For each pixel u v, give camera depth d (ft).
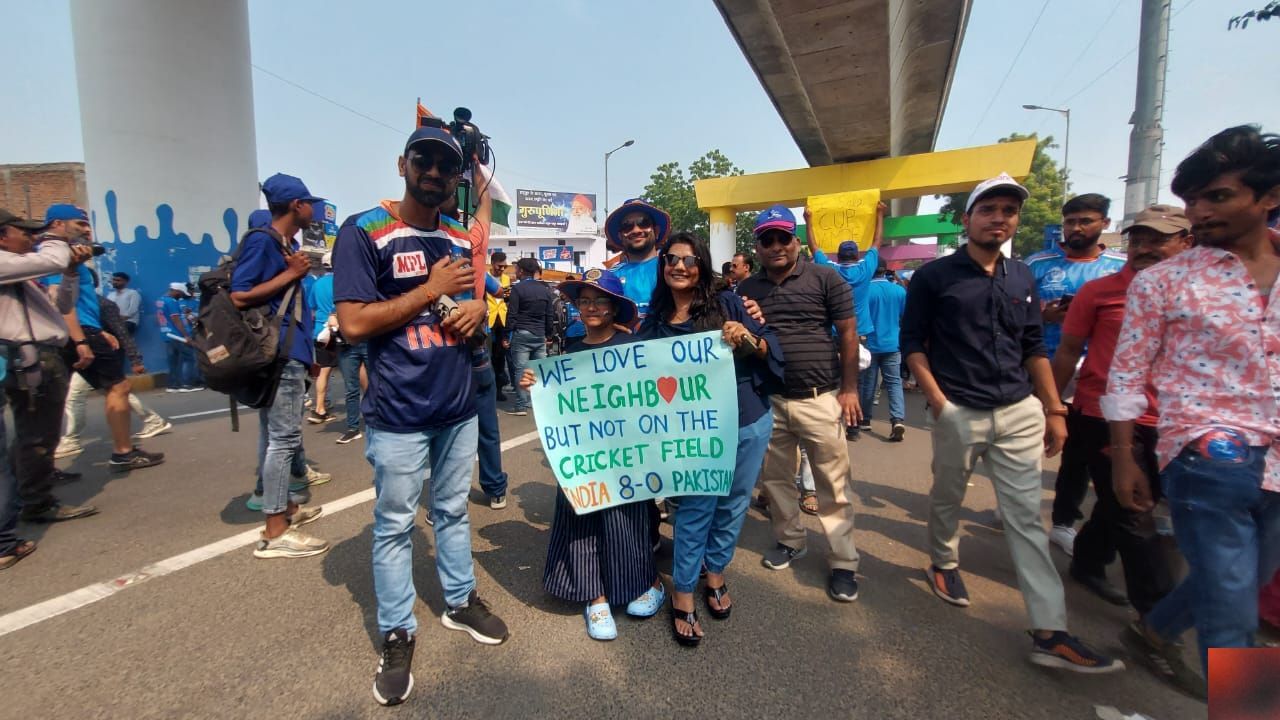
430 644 8.22
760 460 8.93
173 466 15.98
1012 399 8.40
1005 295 8.52
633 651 8.16
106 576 9.82
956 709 7.11
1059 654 7.75
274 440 10.44
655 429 8.68
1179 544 6.45
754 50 36.37
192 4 29.19
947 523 9.52
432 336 7.58
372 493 13.98
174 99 29.09
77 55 28.32
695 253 8.65
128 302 28.40
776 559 10.71
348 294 7.00
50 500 12.09
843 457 9.84
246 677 7.40
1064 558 11.27
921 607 9.44
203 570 10.06
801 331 10.01
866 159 60.29
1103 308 10.02
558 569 8.83
